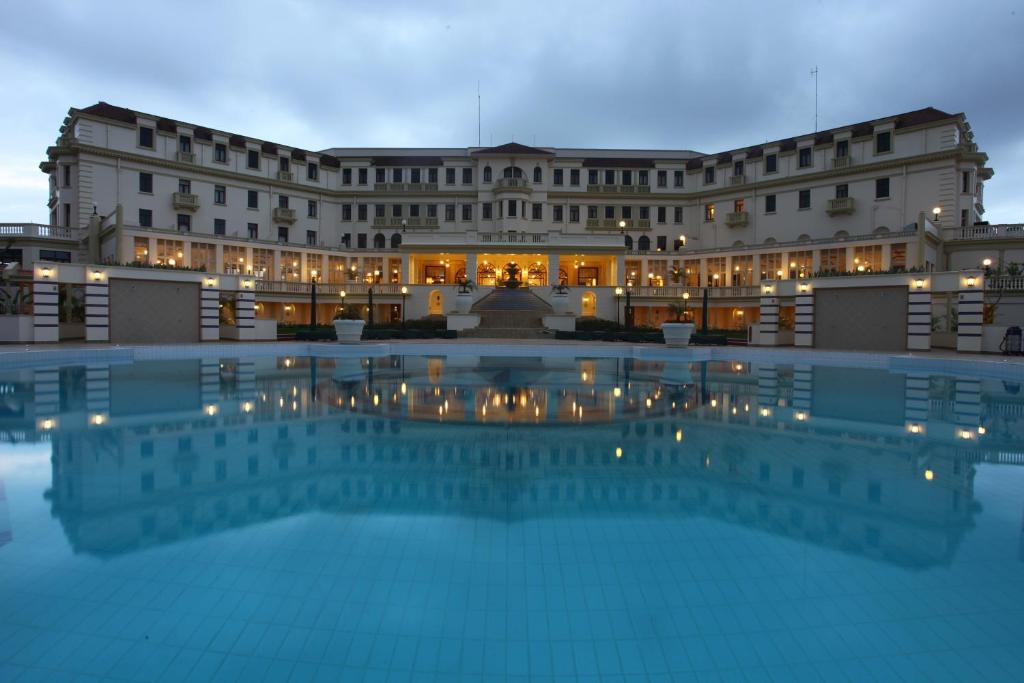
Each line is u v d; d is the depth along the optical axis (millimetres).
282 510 6277
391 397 13820
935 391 15641
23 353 20750
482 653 3916
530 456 8492
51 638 4000
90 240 43969
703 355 27094
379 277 54906
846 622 4293
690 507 6484
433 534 5703
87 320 30656
